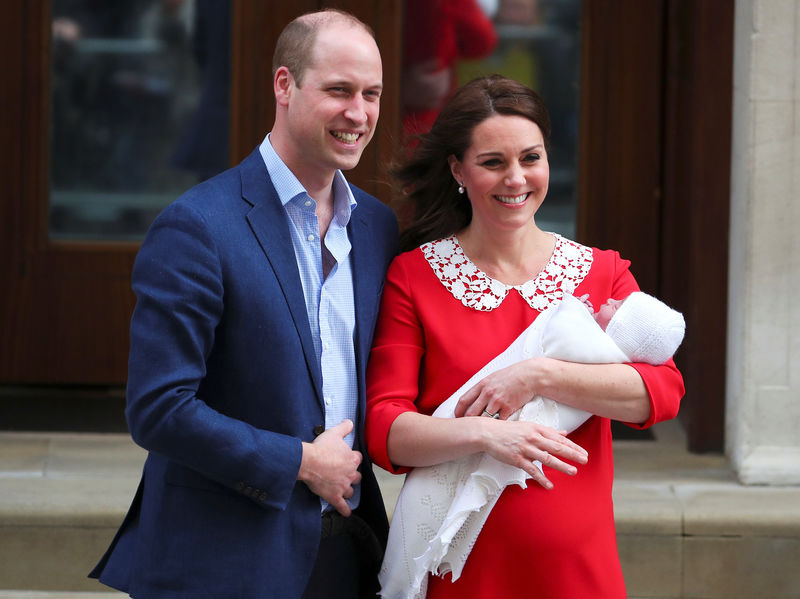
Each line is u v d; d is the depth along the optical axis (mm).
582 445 8797
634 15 17156
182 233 7926
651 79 17281
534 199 8938
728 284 15500
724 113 15258
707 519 13430
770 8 14242
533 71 17297
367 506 9078
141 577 8250
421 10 16922
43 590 13469
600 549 8695
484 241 9203
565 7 17172
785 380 14641
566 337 8586
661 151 17406
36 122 17406
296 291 8281
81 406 17578
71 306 17766
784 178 14461
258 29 16953
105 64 17422
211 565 8078
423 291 9133
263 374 8117
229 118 17344
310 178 8492
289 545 8273
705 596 13531
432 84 17078
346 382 8695
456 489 8594
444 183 9500
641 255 17641
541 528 8555
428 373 9062
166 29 17328
